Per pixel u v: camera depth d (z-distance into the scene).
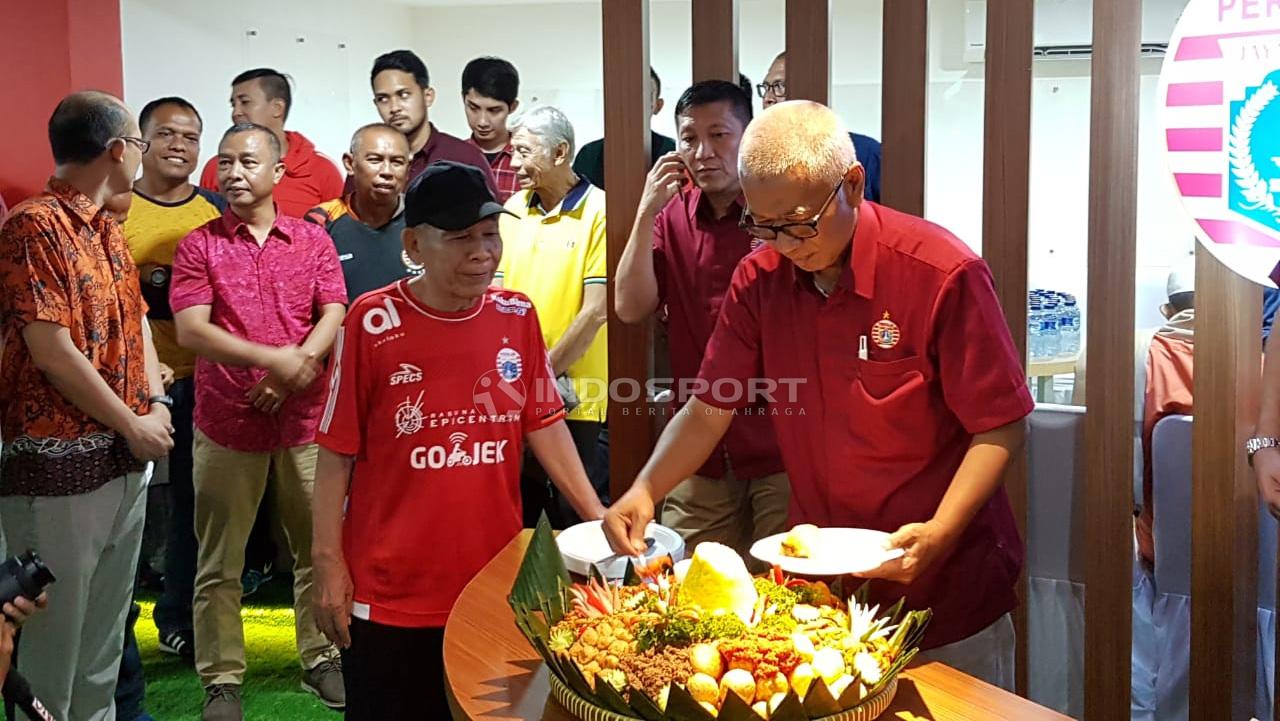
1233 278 2.49
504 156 4.79
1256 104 2.39
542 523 1.86
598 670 1.49
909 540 1.81
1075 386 3.47
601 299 3.46
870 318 1.96
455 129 7.69
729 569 1.59
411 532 2.26
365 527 2.29
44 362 2.69
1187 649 2.78
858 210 1.95
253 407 3.46
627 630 1.56
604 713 1.42
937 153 6.82
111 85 4.41
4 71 4.04
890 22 2.60
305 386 3.50
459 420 2.27
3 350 2.74
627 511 2.08
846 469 2.06
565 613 1.70
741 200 2.74
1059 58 6.54
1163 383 2.88
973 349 1.88
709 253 2.78
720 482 2.84
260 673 3.82
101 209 2.91
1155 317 5.55
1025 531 2.68
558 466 2.42
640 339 2.87
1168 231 6.40
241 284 3.52
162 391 3.22
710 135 2.66
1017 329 2.60
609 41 2.83
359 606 2.29
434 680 2.29
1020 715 1.49
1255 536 2.58
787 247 1.87
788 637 1.48
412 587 2.27
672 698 1.34
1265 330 3.36
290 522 3.59
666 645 1.49
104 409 2.78
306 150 5.46
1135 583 3.02
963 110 6.73
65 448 2.76
